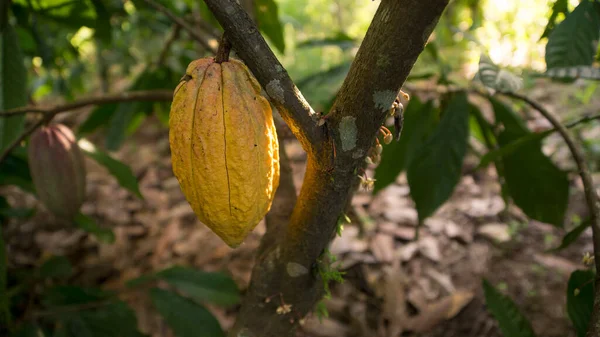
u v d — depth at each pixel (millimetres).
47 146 967
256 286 752
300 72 2787
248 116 553
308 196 629
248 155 553
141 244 1724
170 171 2068
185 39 1890
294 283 722
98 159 1147
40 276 1293
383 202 1757
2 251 976
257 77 551
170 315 1140
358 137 574
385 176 1181
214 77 550
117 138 1517
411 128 1138
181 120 552
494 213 1680
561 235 1565
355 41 1286
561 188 1009
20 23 1253
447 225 1652
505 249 1548
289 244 691
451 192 1033
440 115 1119
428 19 504
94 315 1204
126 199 1920
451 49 2334
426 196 1034
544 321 1327
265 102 574
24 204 1886
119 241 1731
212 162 548
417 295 1441
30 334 1151
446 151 1020
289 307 733
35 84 1883
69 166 984
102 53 2129
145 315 1477
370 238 1594
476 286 1451
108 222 1821
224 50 561
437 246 1581
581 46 798
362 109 558
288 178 875
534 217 1050
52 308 1221
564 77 788
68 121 2441
